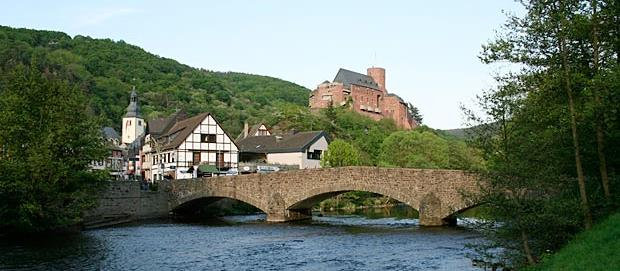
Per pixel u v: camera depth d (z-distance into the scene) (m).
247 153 90.50
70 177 40.41
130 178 83.44
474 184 41.38
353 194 77.19
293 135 93.75
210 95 196.75
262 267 26.61
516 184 19.58
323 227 45.81
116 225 50.62
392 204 84.38
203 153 78.12
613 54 21.75
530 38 20.84
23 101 39.56
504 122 19.95
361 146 112.62
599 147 21.25
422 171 44.00
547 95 20.78
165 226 49.09
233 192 55.75
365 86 168.62
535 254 20.88
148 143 91.00
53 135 38.72
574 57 21.45
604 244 17.59
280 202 51.97
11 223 38.03
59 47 190.75
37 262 27.91
